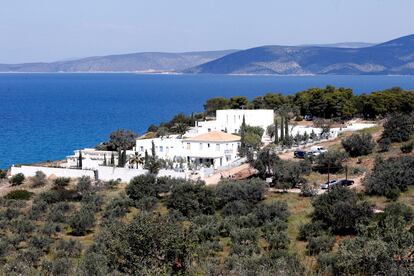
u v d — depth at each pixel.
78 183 165.88
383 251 69.00
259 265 78.50
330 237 108.94
